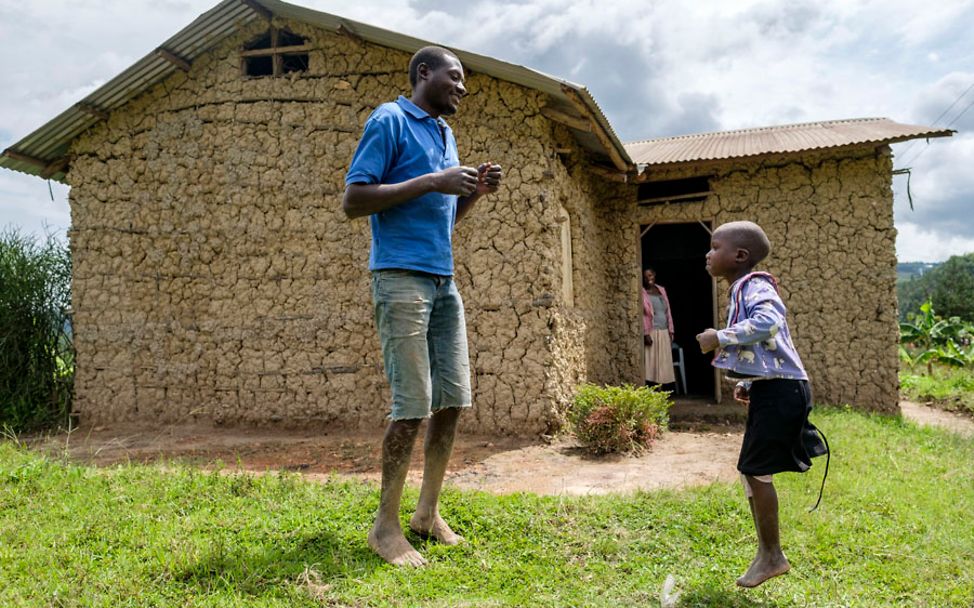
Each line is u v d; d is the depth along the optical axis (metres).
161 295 8.72
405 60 8.14
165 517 4.21
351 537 3.79
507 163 7.81
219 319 8.55
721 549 3.76
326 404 8.26
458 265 7.92
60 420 9.13
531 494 4.74
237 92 8.56
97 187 8.91
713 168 10.45
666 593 3.10
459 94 3.79
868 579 3.36
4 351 9.30
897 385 9.59
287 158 8.43
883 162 9.71
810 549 3.74
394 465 3.52
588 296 9.80
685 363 15.06
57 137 8.88
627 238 10.97
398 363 3.43
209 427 8.48
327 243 8.32
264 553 3.55
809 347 9.95
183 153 8.68
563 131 8.61
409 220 3.46
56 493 4.75
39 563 3.45
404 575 3.29
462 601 3.01
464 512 4.22
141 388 8.73
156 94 8.78
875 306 9.72
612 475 5.98
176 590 3.13
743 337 2.99
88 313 8.88
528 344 7.64
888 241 9.69
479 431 7.77
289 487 4.86
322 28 8.36
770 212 10.20
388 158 3.46
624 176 9.71
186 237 8.66
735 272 3.38
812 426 3.22
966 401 11.91
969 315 33.25
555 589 3.23
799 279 10.02
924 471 5.96
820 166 9.98
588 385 7.62
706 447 7.41
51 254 9.86
